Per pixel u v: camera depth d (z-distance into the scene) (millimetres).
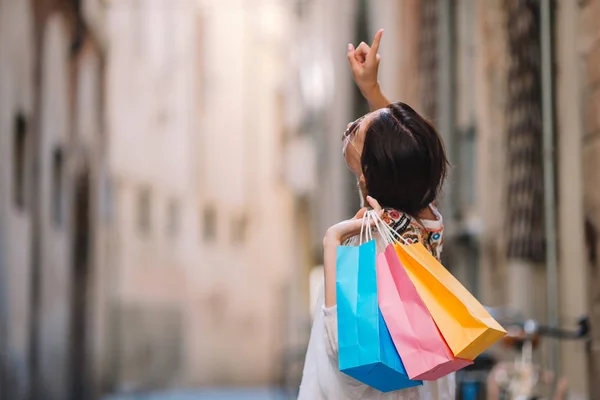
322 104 37938
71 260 23594
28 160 18719
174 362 37906
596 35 7473
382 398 3092
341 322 2943
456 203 15438
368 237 3217
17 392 17469
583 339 7680
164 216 38781
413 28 19297
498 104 12461
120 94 37281
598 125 7379
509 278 11773
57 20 21203
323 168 36500
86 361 25312
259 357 39688
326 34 35188
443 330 2924
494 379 7746
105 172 28609
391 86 22609
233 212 40750
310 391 3182
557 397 6996
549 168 9141
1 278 16312
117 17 37250
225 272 40062
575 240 8492
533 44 10492
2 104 16719
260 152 41438
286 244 41219
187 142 39844
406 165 3268
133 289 37062
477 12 14141
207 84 40875
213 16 41219
